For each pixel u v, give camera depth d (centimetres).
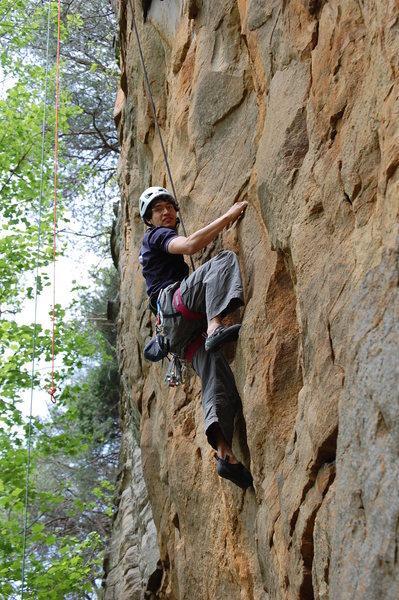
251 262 465
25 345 1240
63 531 1509
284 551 379
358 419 292
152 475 710
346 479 296
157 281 495
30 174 1302
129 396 931
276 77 450
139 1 734
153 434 709
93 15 1575
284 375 414
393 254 292
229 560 488
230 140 529
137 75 766
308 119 407
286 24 443
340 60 374
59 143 1397
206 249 523
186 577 569
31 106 1300
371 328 296
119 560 930
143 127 745
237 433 469
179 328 473
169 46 680
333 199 366
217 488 513
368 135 335
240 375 461
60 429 1617
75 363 1292
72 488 1589
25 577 1077
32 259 1298
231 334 434
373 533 268
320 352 349
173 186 588
